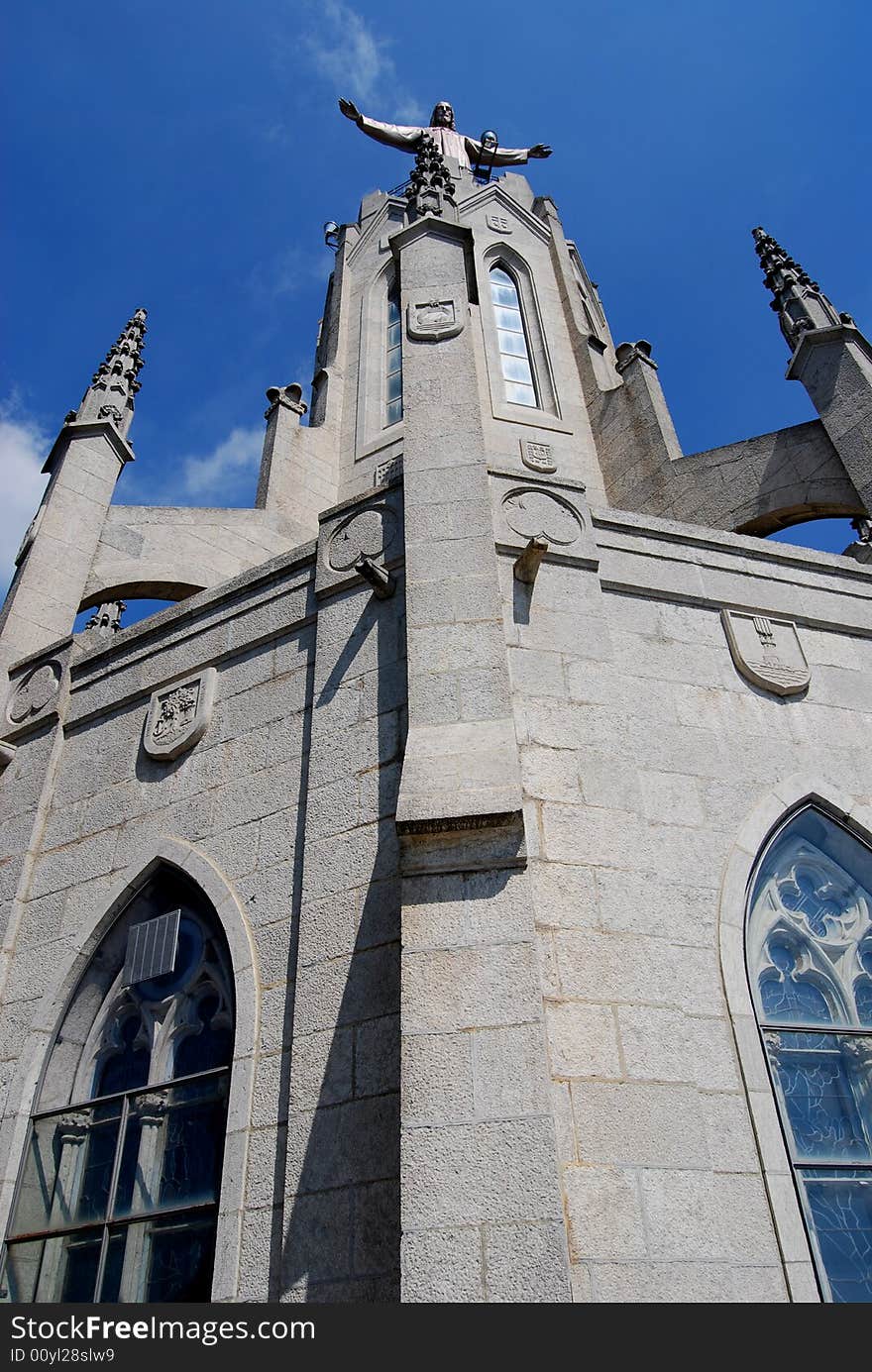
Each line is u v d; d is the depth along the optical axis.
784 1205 5.96
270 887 7.78
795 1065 6.89
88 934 8.66
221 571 15.42
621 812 7.35
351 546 9.21
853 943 7.69
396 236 11.38
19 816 10.15
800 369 14.11
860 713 8.99
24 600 12.15
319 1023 6.73
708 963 6.87
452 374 9.62
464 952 5.73
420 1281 4.81
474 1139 5.12
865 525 14.12
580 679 8.00
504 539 8.61
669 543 9.48
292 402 18.62
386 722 7.77
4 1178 7.70
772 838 7.84
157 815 9.08
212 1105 7.27
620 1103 5.96
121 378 15.28
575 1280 5.22
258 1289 6.02
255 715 9.02
